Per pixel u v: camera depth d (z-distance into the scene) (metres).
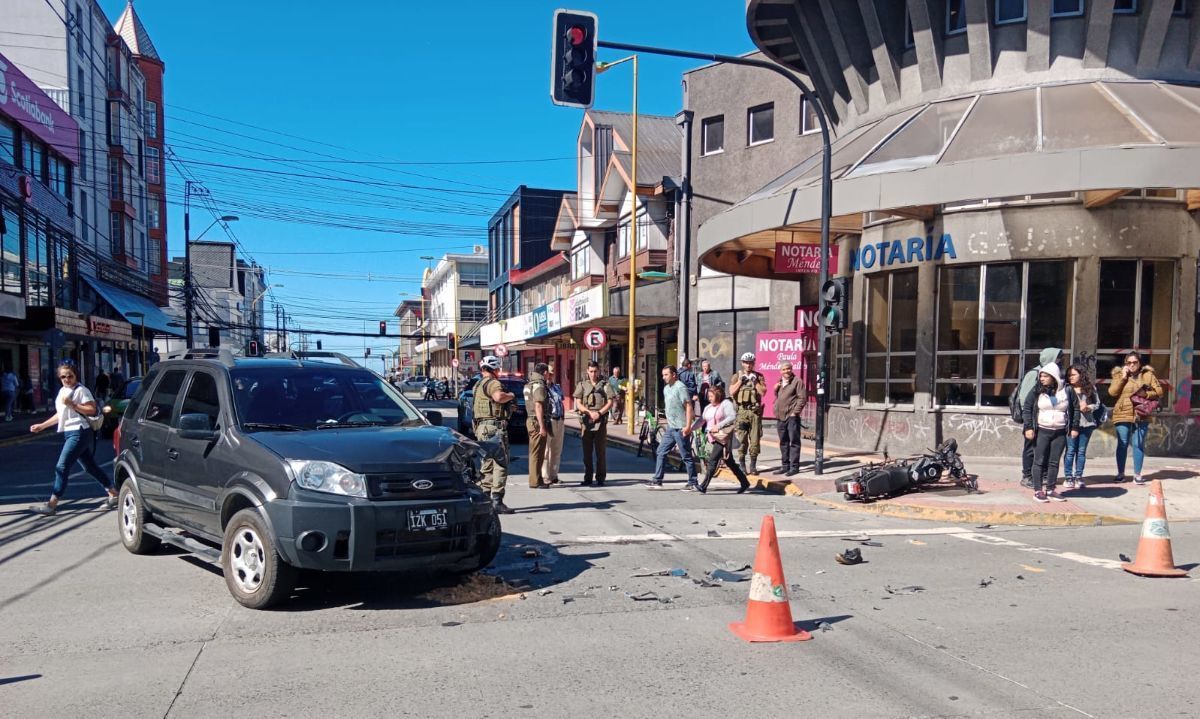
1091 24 13.91
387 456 5.77
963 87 15.04
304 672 4.53
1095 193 13.07
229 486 5.86
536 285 45.06
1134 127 12.05
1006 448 13.80
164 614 5.59
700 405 15.08
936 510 9.83
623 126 32.56
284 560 5.45
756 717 4.00
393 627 5.37
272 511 5.45
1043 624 5.57
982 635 5.32
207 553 6.36
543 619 5.57
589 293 26.55
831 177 13.29
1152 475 11.98
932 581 6.77
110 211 40.31
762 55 24.08
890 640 5.20
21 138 27.28
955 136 13.11
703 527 9.07
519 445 19.83
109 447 17.62
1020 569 7.23
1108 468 12.79
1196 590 6.52
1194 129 11.90
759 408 13.01
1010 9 14.79
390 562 5.54
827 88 18.16
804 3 17.36
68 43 33.44
